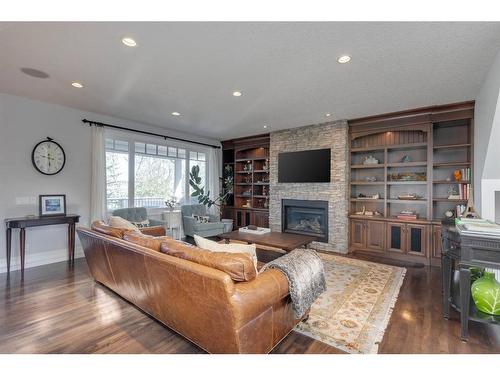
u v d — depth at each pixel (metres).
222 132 6.05
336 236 4.82
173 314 1.92
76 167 4.37
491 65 2.61
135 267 2.16
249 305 1.50
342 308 2.51
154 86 3.28
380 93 3.44
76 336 2.04
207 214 6.25
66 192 4.26
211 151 6.86
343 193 4.76
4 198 3.68
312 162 5.15
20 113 3.80
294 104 3.92
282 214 5.63
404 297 2.79
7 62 2.68
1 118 3.65
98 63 2.68
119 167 5.02
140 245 2.16
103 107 4.21
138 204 5.35
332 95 3.53
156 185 5.70
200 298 1.61
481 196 3.12
